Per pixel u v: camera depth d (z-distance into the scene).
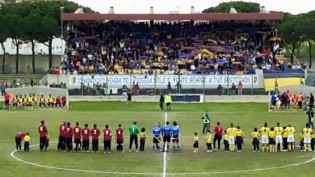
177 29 125.62
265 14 115.62
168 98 82.62
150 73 101.75
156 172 42.94
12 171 43.22
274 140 52.62
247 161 47.56
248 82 98.56
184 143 56.97
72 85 99.62
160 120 72.50
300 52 167.88
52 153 51.16
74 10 141.12
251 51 118.62
